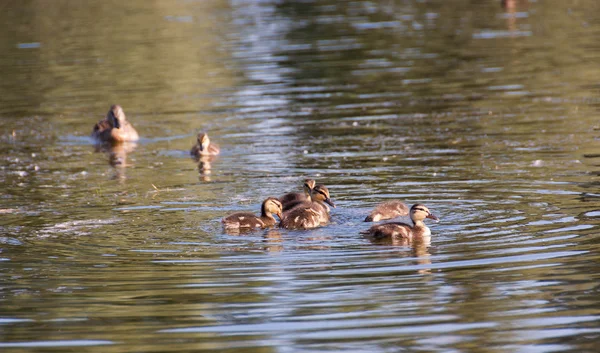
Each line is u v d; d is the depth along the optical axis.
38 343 10.85
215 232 15.05
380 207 15.70
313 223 15.27
